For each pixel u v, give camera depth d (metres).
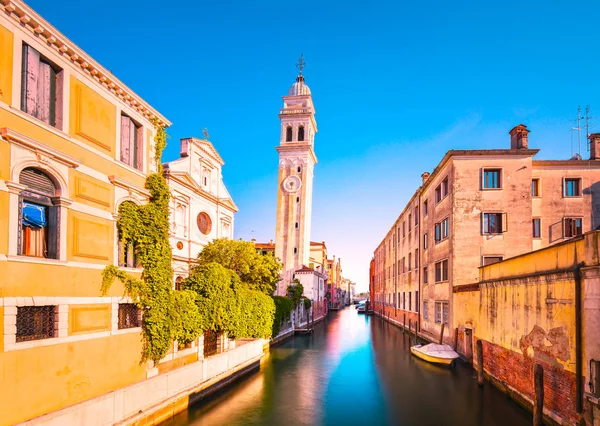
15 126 9.63
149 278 14.20
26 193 10.07
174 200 24.02
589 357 10.41
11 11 9.58
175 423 13.78
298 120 56.09
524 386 14.54
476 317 20.25
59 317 10.55
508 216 24.39
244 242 26.91
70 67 11.47
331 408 15.91
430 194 31.31
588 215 26.83
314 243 77.88
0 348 8.93
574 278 10.98
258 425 13.94
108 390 12.17
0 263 9.02
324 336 39.56
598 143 27.92
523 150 24.52
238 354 20.17
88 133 12.01
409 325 40.50
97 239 12.16
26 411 9.46
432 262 30.53
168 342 14.74
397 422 14.33
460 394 17.30
